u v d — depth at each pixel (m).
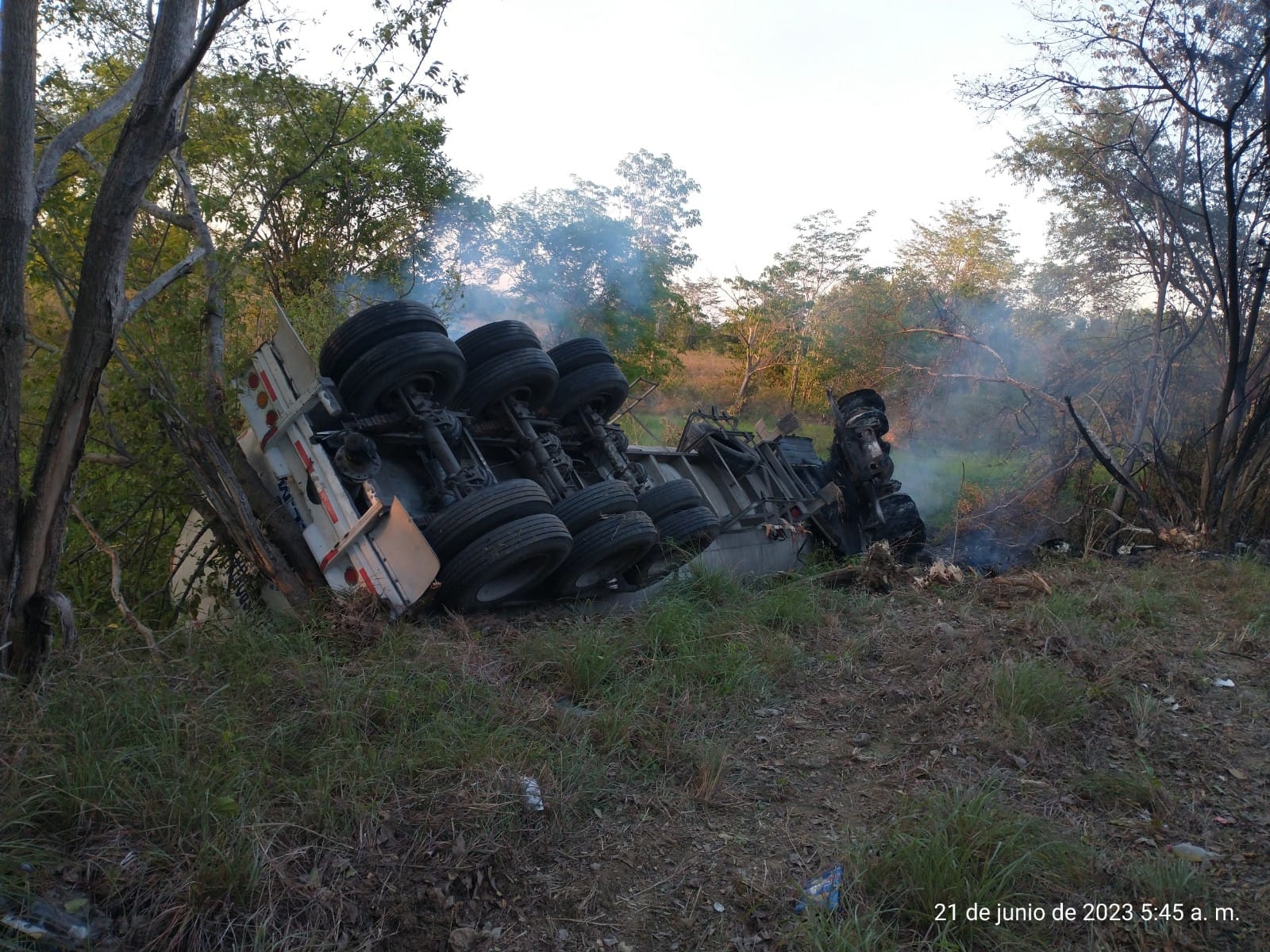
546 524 6.48
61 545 4.85
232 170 8.59
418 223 15.45
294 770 4.29
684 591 7.88
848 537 10.98
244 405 7.18
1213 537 12.16
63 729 4.12
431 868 3.74
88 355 4.61
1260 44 11.88
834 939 3.40
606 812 4.36
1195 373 15.19
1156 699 6.04
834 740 5.31
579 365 8.34
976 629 7.00
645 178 27.45
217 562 7.43
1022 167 15.43
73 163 7.43
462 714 4.88
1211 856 4.17
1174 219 13.73
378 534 6.44
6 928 3.10
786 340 31.83
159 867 3.48
